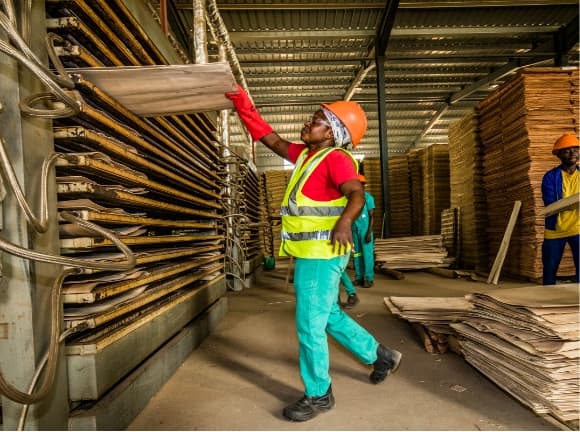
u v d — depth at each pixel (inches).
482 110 295.9
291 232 85.5
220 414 90.4
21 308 64.4
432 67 452.4
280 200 502.3
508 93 259.1
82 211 73.7
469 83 490.9
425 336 130.9
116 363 82.6
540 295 104.0
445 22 379.6
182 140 144.2
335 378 109.8
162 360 107.7
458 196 337.1
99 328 85.1
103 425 75.3
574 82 241.3
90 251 88.0
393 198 459.8
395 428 82.4
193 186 156.3
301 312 85.4
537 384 83.4
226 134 259.9
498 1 345.1
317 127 89.6
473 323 112.0
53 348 64.4
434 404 93.0
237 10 346.0
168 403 96.9
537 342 84.8
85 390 73.9
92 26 86.7
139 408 91.7
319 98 503.5
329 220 83.7
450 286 261.0
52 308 65.8
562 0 344.2
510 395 96.8
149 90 88.9
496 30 385.7
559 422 82.9
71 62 82.0
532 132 242.1
